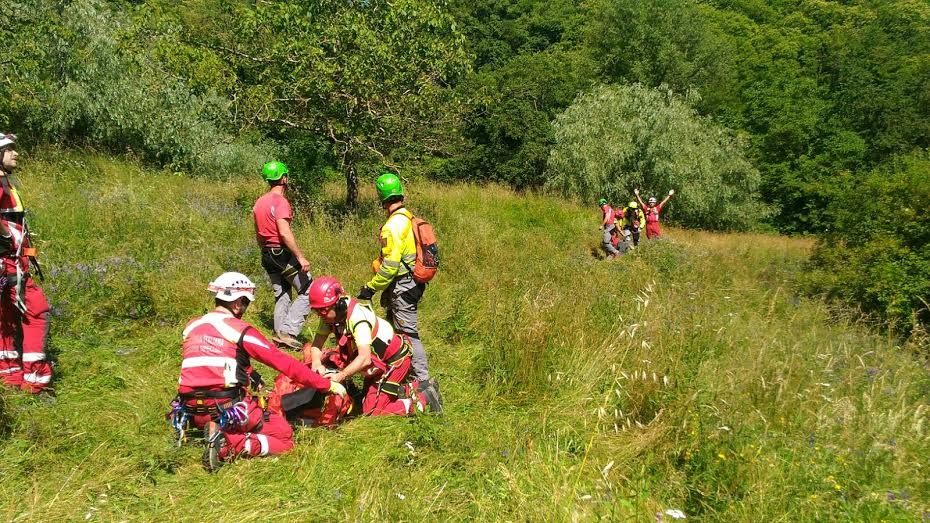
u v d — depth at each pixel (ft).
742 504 10.11
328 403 13.26
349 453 12.25
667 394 13.51
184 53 31.32
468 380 16.79
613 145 78.13
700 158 82.69
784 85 132.57
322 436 12.46
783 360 16.44
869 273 27.58
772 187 125.18
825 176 121.19
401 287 15.29
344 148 33.94
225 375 11.73
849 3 193.57
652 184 81.56
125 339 17.11
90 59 46.26
